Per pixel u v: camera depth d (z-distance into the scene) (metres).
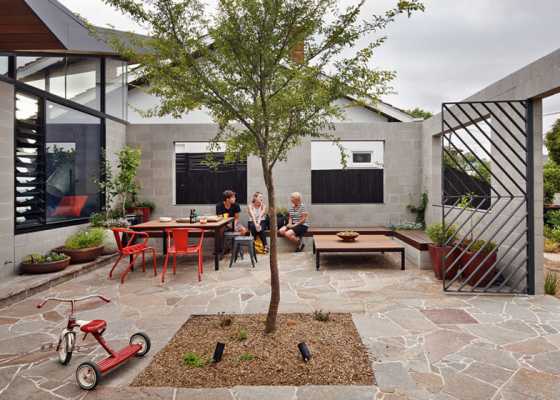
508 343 2.92
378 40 2.63
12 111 4.93
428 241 5.98
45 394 2.21
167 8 2.55
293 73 2.68
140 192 8.25
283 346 2.78
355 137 8.20
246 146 3.07
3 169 4.76
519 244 4.51
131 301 4.12
